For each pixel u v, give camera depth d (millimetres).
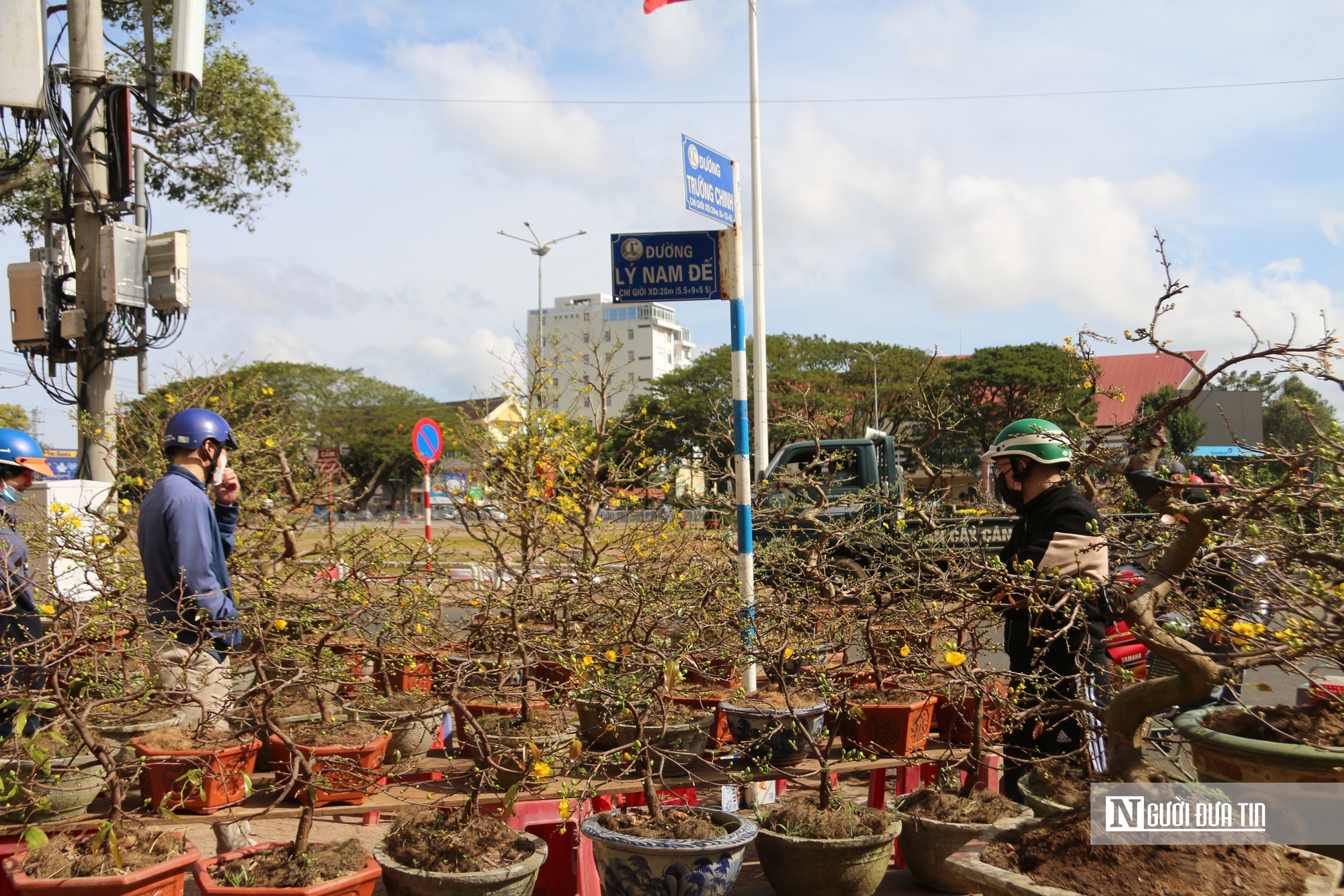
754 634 3773
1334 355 2354
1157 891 1753
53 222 7613
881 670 3494
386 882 2590
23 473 4883
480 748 2781
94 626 3199
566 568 4117
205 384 5855
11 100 7082
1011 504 3570
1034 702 3178
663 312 99875
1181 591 3098
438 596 4148
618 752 3230
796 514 4875
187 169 14086
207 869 2441
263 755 3807
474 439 4551
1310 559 2549
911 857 2998
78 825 2820
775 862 2869
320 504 4941
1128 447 3135
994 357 35844
